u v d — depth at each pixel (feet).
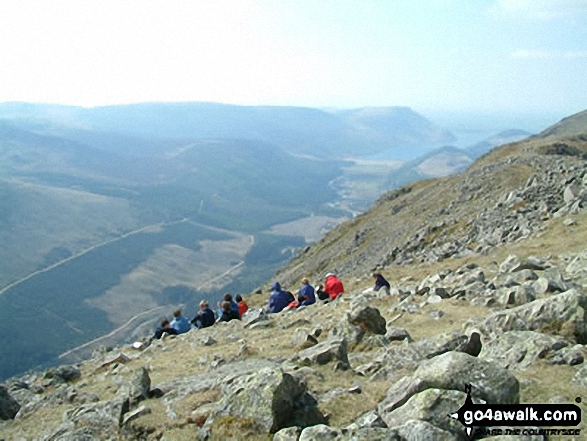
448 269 106.42
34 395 56.24
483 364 31.37
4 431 45.37
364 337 53.31
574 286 60.75
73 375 64.85
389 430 27.58
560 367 36.09
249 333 72.54
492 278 81.25
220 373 48.03
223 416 34.12
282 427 32.55
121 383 54.34
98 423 38.99
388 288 86.74
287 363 45.60
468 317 59.57
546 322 43.57
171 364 60.34
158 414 38.91
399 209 347.56
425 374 31.94
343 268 269.85
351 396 36.09
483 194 225.56
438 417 28.40
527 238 112.88
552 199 144.77
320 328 62.03
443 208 241.35
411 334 56.34
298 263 413.59
